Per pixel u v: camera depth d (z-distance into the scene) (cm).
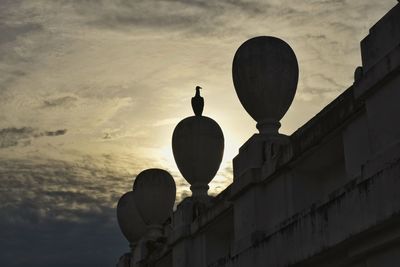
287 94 1330
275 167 1234
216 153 1750
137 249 2178
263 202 1284
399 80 909
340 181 1171
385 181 884
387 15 949
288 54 1334
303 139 1153
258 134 1331
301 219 1094
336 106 1069
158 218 2112
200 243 1645
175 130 1783
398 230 888
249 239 1272
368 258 973
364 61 995
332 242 998
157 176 2100
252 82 1320
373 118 958
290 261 1112
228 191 1472
